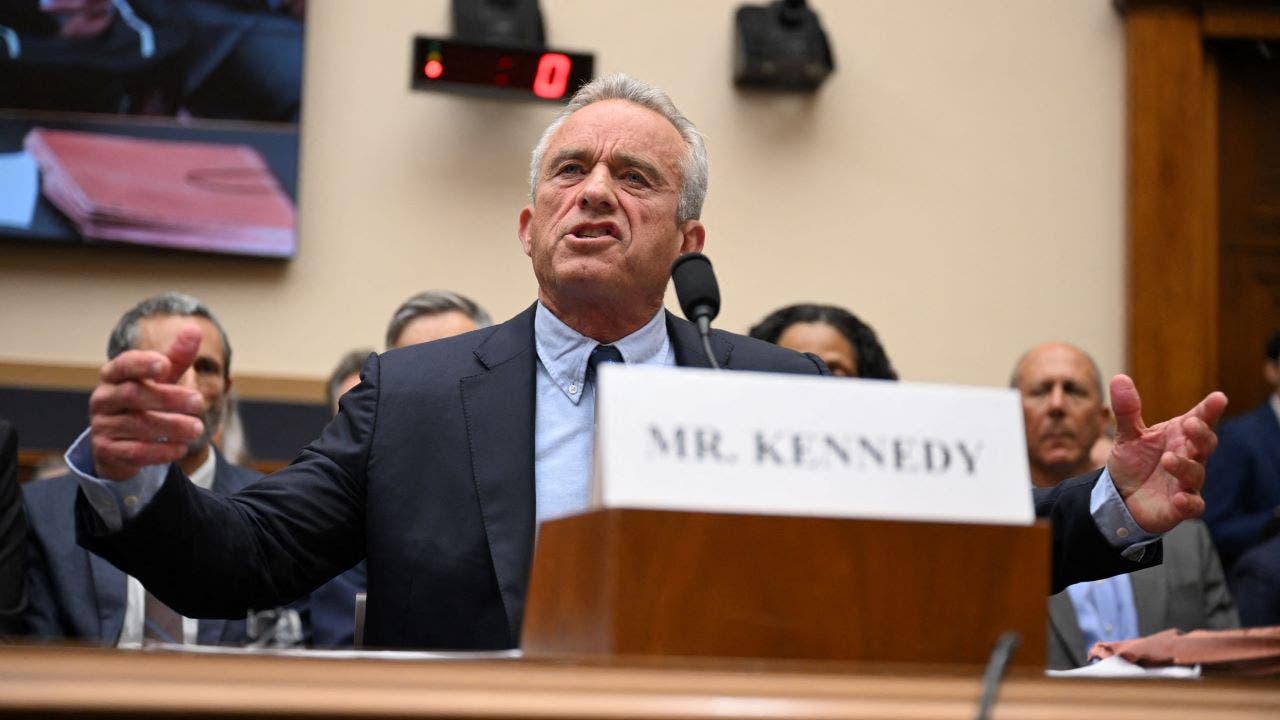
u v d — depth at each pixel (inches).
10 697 38.7
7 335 199.5
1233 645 69.0
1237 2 223.1
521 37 208.8
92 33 201.6
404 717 39.3
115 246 199.8
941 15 225.3
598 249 86.5
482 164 214.2
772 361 90.9
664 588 50.6
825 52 215.0
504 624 77.3
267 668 41.3
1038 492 76.9
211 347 142.9
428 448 81.7
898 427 54.1
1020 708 41.7
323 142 211.0
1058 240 223.0
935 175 222.2
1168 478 69.7
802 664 45.9
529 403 84.2
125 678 39.8
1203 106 224.5
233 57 204.8
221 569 73.1
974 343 220.1
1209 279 221.9
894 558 52.8
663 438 51.5
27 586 125.5
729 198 218.1
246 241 202.7
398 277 210.4
